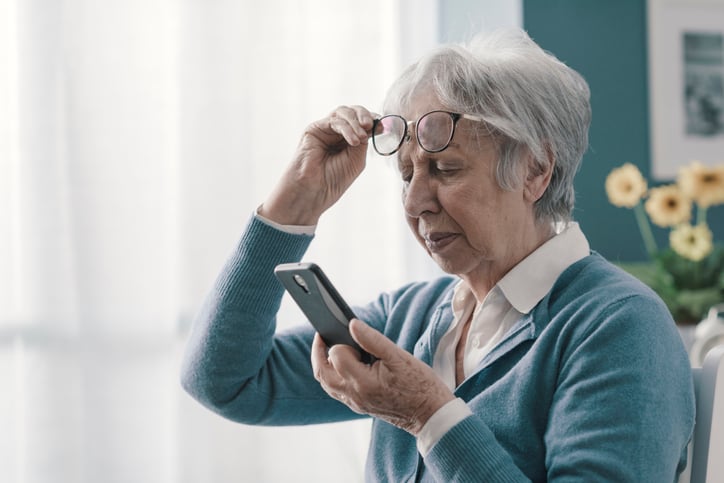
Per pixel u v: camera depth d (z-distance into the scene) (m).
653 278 2.55
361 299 2.72
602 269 1.16
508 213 1.13
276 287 1.28
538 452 1.06
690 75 3.12
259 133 2.66
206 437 2.57
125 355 2.55
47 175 2.51
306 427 2.65
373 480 1.23
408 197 1.14
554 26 3.03
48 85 2.52
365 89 2.74
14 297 2.49
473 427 0.99
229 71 2.63
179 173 2.61
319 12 2.73
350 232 2.70
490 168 1.11
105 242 2.54
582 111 1.17
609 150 3.05
